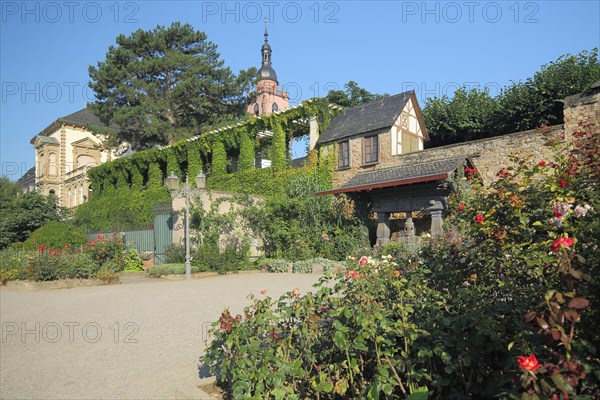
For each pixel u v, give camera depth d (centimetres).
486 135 2398
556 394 195
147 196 2944
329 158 2086
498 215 356
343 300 332
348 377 304
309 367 330
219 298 946
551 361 222
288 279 1259
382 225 1538
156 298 971
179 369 486
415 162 1806
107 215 3281
